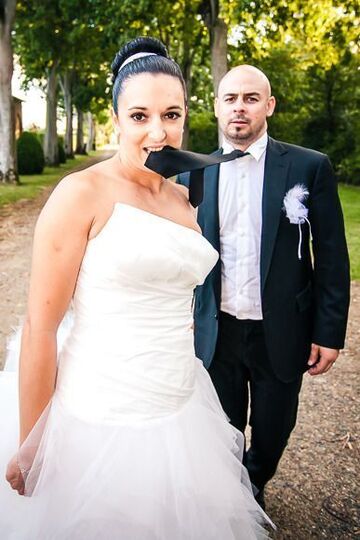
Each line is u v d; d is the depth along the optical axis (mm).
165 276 1410
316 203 2088
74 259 1349
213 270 2205
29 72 24188
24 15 19078
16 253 7828
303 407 3578
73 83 32562
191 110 27891
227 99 2074
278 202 2078
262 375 2262
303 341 2225
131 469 1440
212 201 2168
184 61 23062
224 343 2270
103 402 1443
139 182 1507
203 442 1597
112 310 1407
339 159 20328
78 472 1439
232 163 2141
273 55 21328
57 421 1459
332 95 20609
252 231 2137
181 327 1529
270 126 22172
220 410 1870
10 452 1608
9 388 1729
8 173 16859
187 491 1490
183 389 1553
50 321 1363
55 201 1343
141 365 1447
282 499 2637
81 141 40750
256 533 1854
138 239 1353
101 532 1444
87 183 1372
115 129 1516
